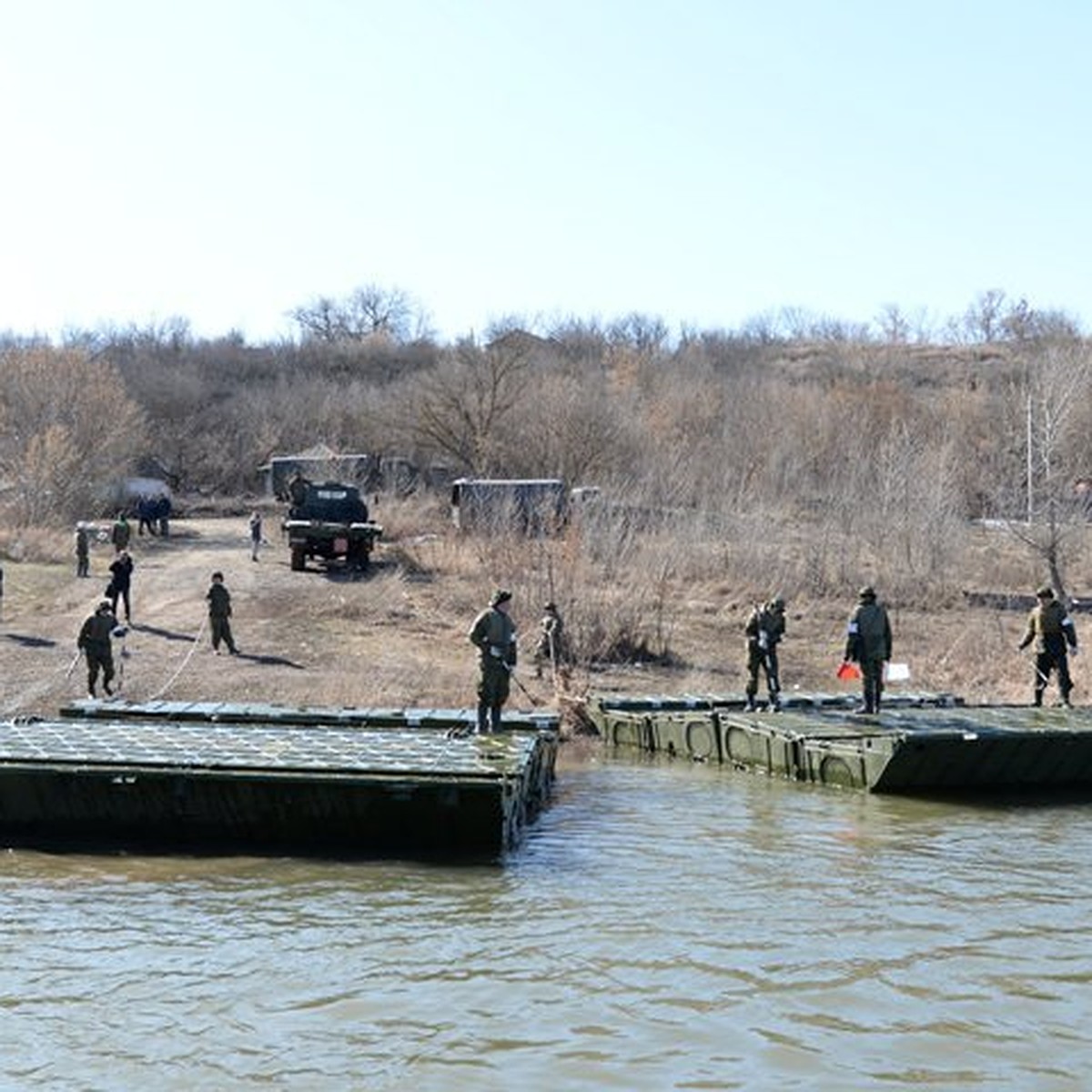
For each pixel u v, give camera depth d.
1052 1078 9.98
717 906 14.43
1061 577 41.25
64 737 19.89
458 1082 9.84
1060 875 15.92
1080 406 52.75
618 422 65.94
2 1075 9.89
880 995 11.67
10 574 43.41
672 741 25.23
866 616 24.33
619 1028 10.87
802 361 105.38
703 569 40.78
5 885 15.12
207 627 36.00
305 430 91.19
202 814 17.03
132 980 11.93
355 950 12.82
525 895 14.82
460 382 76.44
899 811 19.75
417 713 23.47
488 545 40.91
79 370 67.75
